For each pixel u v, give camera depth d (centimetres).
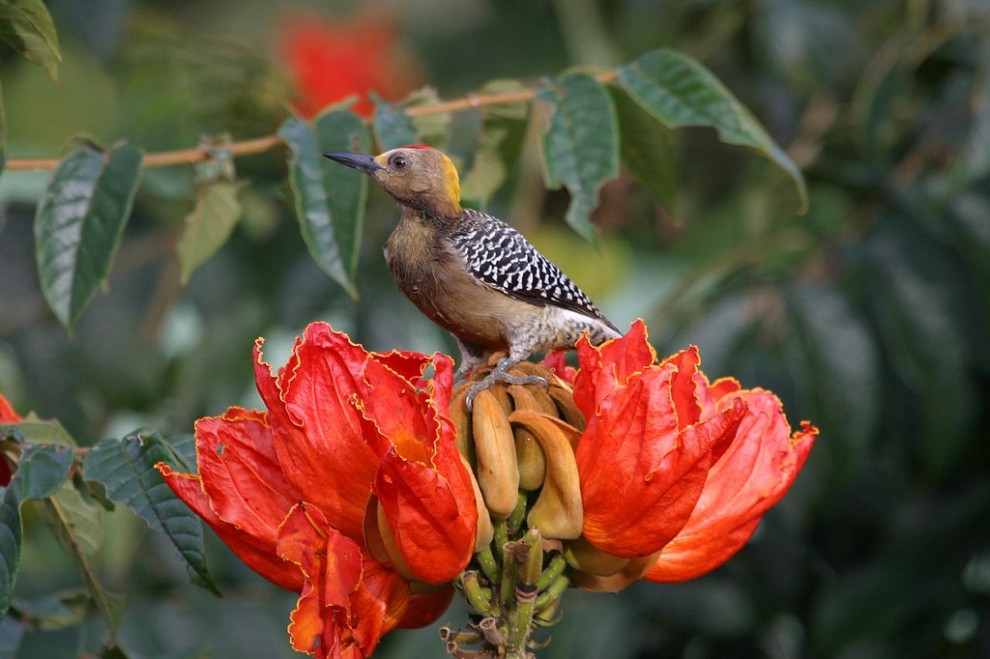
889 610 1044
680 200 1277
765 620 1064
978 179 1010
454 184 779
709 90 701
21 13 635
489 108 757
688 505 512
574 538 538
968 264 1003
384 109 711
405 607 546
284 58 1212
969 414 997
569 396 584
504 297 769
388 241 793
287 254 1109
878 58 1107
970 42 1069
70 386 1060
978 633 1066
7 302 1066
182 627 953
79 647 662
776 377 999
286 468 526
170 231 1112
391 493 496
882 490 1073
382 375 521
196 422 540
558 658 1005
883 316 1012
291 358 528
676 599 1041
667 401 511
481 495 529
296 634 507
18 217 1098
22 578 1009
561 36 1535
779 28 1141
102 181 648
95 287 637
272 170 1068
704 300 1046
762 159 1177
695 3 1220
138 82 1154
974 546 1051
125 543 1009
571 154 688
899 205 1031
